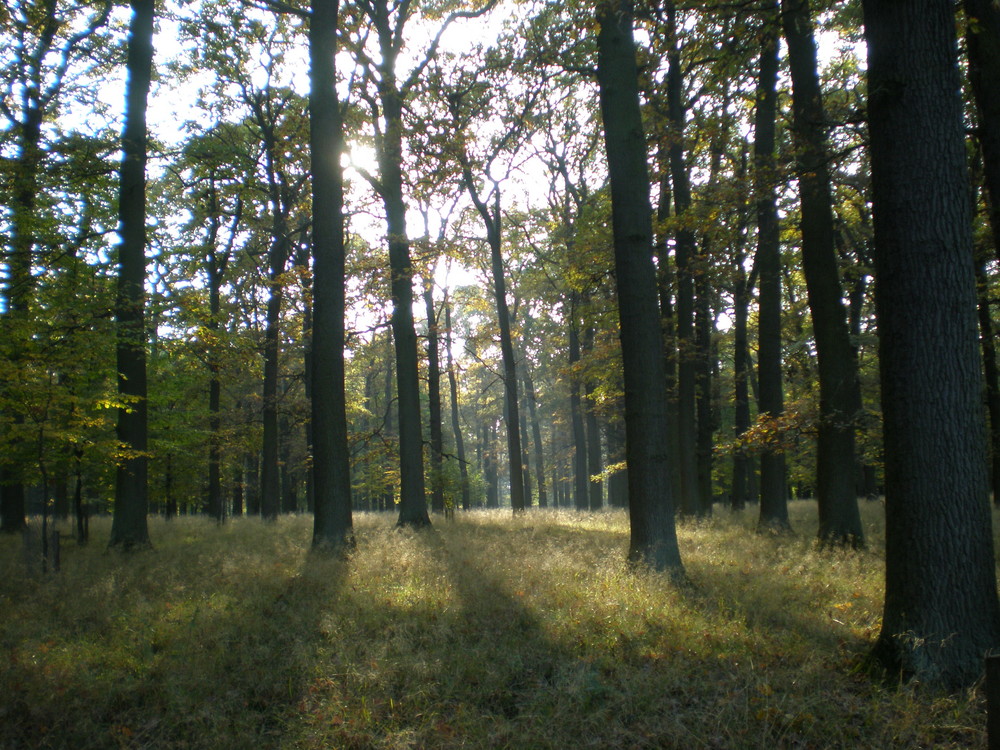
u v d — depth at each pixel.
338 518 11.99
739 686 5.31
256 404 24.56
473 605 7.39
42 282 12.77
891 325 5.52
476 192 21.30
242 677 5.57
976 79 7.91
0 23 14.34
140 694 5.35
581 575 8.90
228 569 9.62
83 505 14.55
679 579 8.58
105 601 7.73
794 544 11.85
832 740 4.50
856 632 6.54
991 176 7.80
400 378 17.27
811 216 12.38
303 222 25.78
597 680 5.42
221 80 20.41
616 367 19.09
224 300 24.39
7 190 12.12
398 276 17.16
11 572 9.64
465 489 32.78
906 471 5.39
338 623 6.80
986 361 15.92
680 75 16.47
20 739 4.70
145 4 13.63
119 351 13.05
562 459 51.34
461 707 4.96
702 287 18.17
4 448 11.24
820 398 12.15
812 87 11.72
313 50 12.57
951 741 4.39
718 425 26.03
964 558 5.20
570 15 11.53
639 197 9.63
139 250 13.24
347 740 4.60
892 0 5.54
